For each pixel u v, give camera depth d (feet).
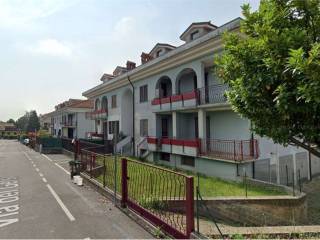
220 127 63.10
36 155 109.60
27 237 20.25
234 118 59.21
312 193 51.01
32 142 167.84
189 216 17.51
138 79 88.28
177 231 18.48
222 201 31.42
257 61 12.48
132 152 92.02
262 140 54.39
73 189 38.32
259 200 33.12
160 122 79.46
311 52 10.09
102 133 125.18
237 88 13.76
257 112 13.03
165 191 23.59
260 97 12.55
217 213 30.86
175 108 67.41
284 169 57.67
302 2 12.06
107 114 114.32
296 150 61.21
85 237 20.15
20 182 44.88
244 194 38.60
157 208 23.04
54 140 123.44
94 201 30.89
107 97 115.85
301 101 11.02
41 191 37.01
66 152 110.42
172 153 68.95
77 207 28.32
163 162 74.54
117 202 28.84
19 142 275.59
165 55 70.64
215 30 54.95
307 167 64.08
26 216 25.39
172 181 22.40
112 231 21.31
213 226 21.53
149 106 82.84
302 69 10.01
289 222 33.76
